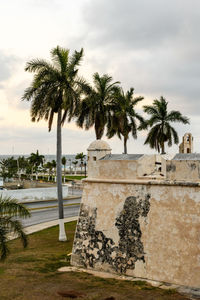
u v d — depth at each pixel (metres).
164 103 35.72
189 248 10.23
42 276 11.54
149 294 9.51
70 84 19.92
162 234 10.90
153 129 35.56
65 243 18.81
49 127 20.16
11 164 75.44
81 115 23.62
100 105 25.92
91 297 9.41
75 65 20.33
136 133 36.09
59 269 12.53
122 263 11.65
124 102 34.00
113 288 10.12
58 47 20.00
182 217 10.56
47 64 19.86
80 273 11.91
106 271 11.98
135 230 11.58
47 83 19.62
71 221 27.22
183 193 10.68
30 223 26.36
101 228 12.47
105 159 12.92
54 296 9.53
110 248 12.07
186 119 35.34
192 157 11.37
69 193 52.38
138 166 11.97
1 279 11.20
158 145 36.06
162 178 12.26
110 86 26.88
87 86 20.30
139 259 11.27
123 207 12.08
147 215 11.39
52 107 19.42
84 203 13.24
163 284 10.36
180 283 10.19
